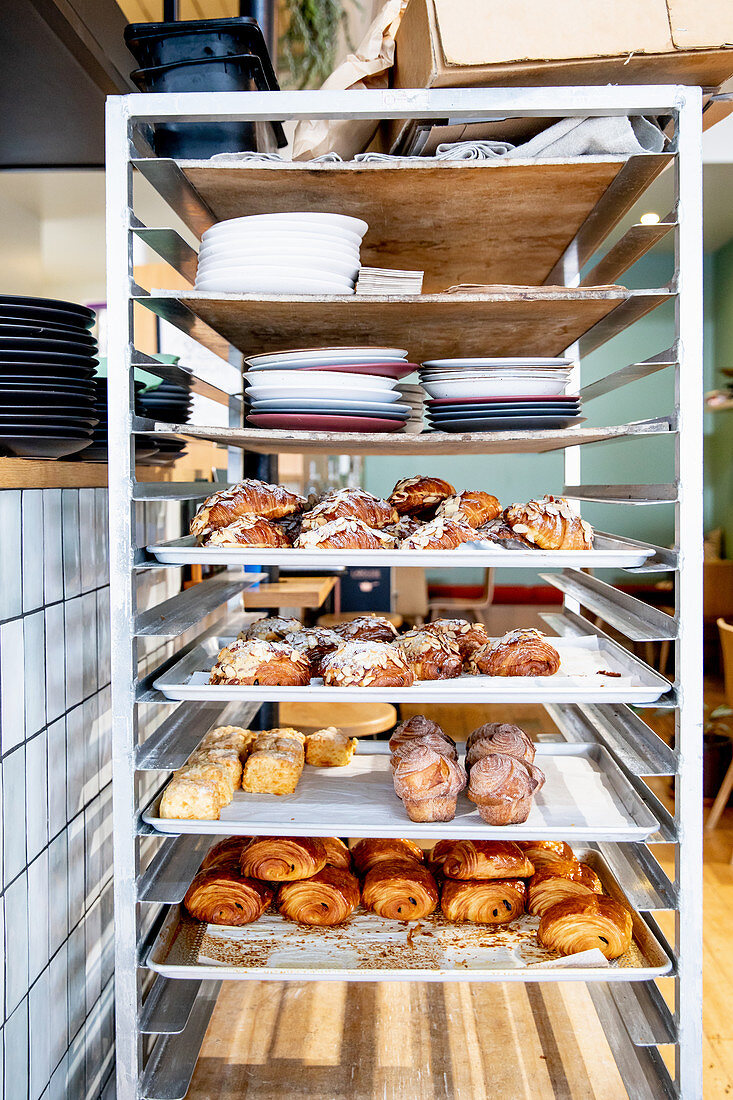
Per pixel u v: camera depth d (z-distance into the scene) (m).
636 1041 1.06
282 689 1.03
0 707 0.90
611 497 1.31
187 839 1.24
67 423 1.03
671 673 4.32
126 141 1.00
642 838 1.04
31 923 0.99
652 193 3.60
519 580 5.48
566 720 1.57
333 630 1.37
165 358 1.57
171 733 1.17
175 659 1.20
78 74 1.32
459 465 5.59
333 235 1.07
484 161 0.99
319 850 1.21
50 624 1.06
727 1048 1.44
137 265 3.09
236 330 1.28
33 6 1.10
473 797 1.08
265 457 1.77
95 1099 1.23
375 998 1.36
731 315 4.66
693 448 1.01
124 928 1.02
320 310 1.11
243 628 1.61
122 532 1.00
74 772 1.15
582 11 0.98
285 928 1.14
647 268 4.98
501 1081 1.14
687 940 1.02
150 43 1.10
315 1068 1.17
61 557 1.10
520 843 1.32
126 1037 1.02
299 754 1.29
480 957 1.06
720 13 0.98
